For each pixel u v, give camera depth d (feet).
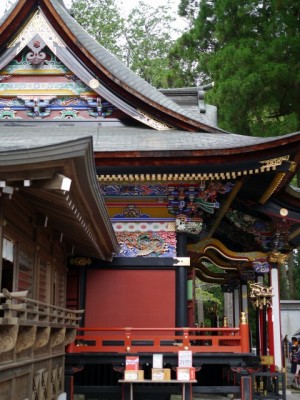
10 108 67.26
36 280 40.63
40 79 67.41
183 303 58.23
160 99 68.03
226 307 113.39
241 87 92.99
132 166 56.29
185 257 59.11
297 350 94.12
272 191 62.03
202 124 65.26
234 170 56.95
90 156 27.68
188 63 136.26
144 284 58.85
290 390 78.64
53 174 26.94
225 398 64.44
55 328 41.16
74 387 51.34
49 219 41.96
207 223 67.92
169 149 55.47
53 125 67.05
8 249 33.55
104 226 43.47
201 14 118.11
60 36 66.80
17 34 66.80
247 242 74.59
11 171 26.09
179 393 51.03
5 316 26.05
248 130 101.86
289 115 94.73
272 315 65.57
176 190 59.16
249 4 101.45
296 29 98.63
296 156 57.00
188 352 49.70
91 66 66.39
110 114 67.92
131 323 57.98
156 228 59.93
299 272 160.76
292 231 69.97
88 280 59.00
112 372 58.54
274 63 94.48
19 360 31.48
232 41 104.99
